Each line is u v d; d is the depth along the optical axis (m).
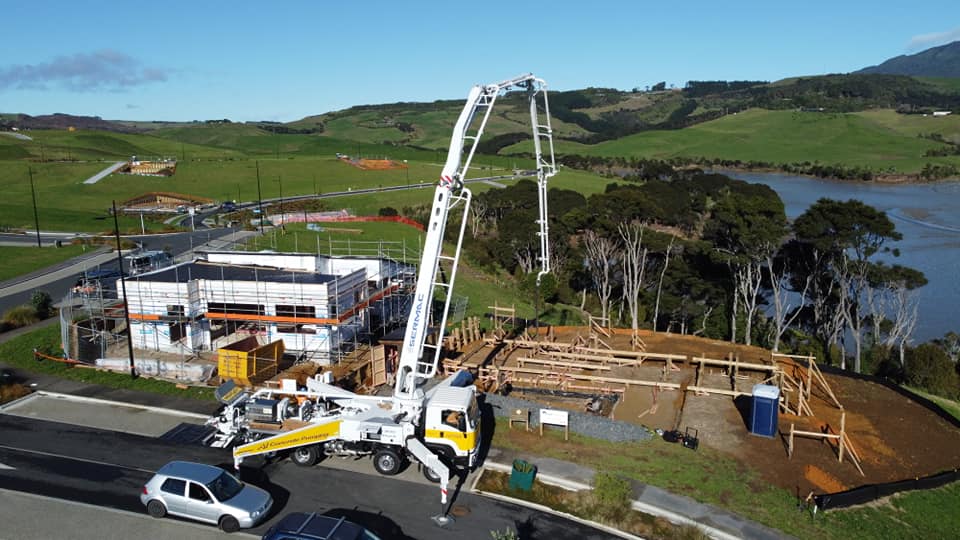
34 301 46.72
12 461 24.91
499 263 78.69
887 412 32.28
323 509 22.00
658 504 22.92
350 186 154.75
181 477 21.19
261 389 27.19
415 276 51.44
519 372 35.72
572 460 26.09
